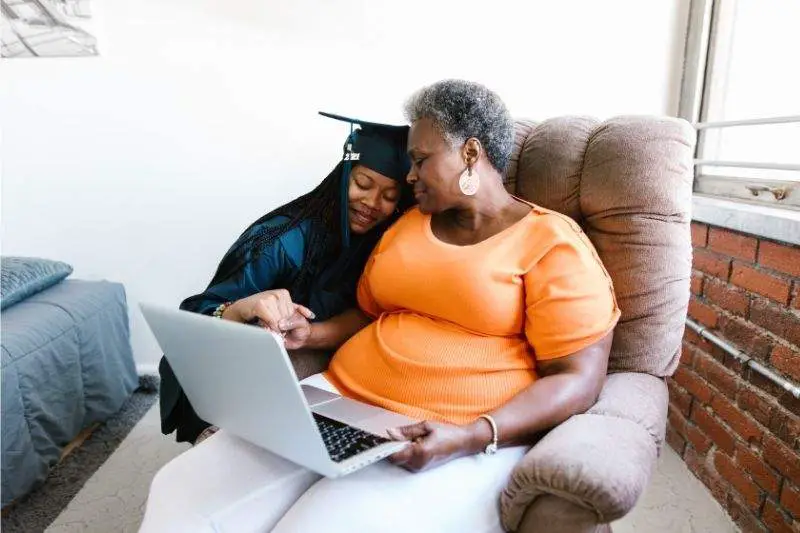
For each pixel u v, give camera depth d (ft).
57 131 6.22
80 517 4.72
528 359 3.36
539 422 2.94
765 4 5.23
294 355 4.03
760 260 4.24
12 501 4.61
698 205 5.08
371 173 3.95
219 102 6.16
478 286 3.29
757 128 5.32
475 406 3.15
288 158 6.31
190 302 3.95
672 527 4.54
